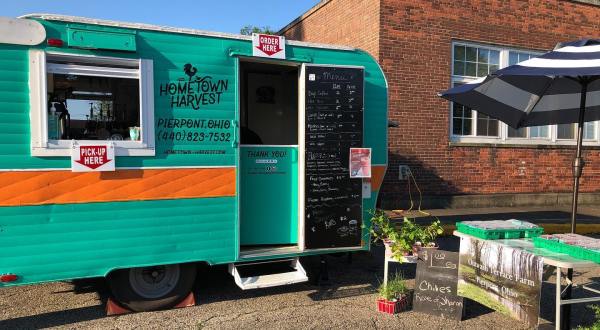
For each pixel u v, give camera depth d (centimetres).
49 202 409
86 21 417
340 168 525
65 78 419
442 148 1126
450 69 1125
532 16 1218
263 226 528
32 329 424
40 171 405
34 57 400
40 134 402
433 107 1109
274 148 529
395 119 1071
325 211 521
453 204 1131
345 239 531
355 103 529
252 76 611
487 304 435
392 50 1060
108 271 433
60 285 546
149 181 446
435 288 477
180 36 457
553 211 1140
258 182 525
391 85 1062
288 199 535
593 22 1295
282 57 501
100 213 428
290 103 627
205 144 471
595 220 1036
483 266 440
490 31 1167
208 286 554
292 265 530
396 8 1061
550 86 570
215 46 474
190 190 465
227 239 484
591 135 1343
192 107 464
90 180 423
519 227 466
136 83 443
